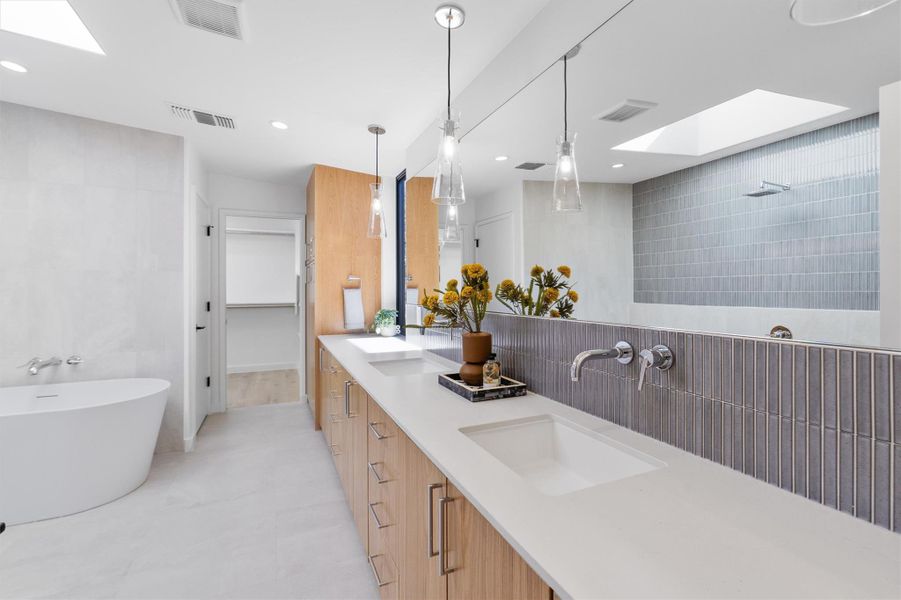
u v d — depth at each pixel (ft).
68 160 9.42
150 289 10.18
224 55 6.45
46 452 7.33
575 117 4.80
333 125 9.29
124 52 6.40
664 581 2.02
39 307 9.23
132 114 9.01
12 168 8.99
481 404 5.09
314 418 12.52
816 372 2.80
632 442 3.90
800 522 2.56
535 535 2.40
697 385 3.58
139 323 10.09
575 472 4.35
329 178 12.75
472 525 3.01
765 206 3.05
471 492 2.91
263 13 5.39
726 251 3.32
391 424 4.93
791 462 2.94
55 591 5.66
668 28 3.77
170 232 10.37
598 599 1.89
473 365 5.64
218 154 11.56
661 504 2.78
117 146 9.84
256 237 21.77
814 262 2.76
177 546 6.67
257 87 7.52
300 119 8.98
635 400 4.17
